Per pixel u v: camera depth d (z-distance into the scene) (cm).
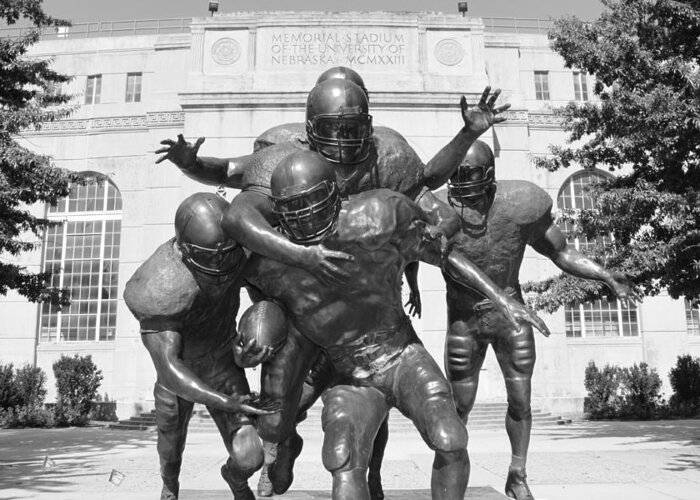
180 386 430
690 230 1394
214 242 430
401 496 647
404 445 1558
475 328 634
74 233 2770
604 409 2389
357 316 439
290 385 451
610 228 1506
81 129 2797
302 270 430
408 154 486
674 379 2466
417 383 432
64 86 2858
